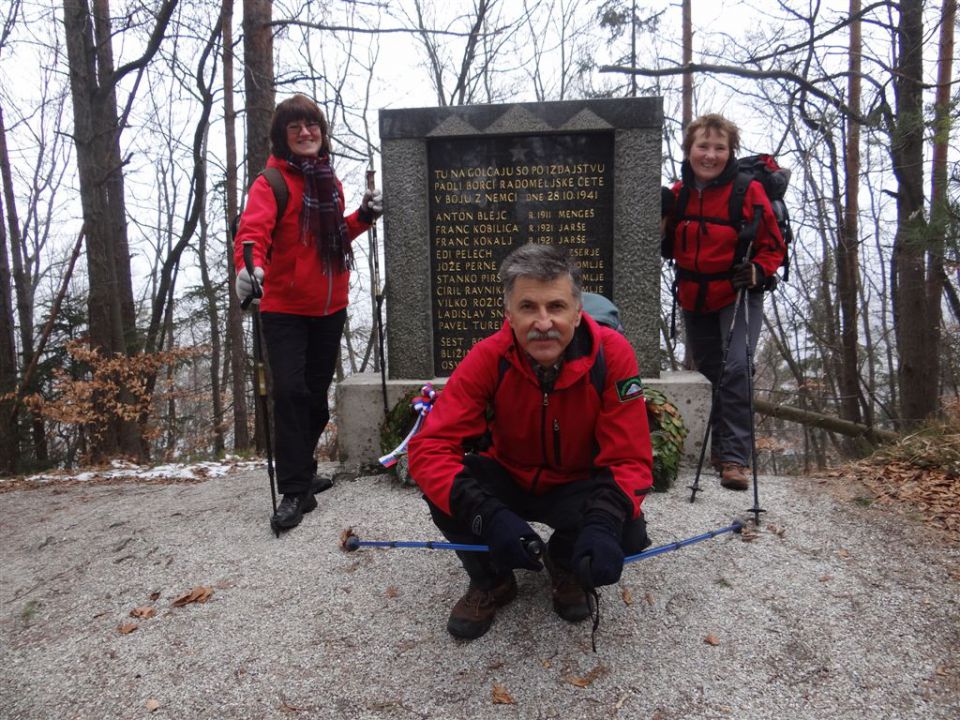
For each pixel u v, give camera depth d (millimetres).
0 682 2246
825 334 10516
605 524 1915
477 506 1964
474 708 2002
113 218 10547
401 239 4047
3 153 11461
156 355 9398
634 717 1938
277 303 3342
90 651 2379
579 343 2098
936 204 5324
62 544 3414
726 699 1996
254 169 7250
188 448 14711
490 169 4016
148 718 2033
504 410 2162
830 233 9133
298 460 3330
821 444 11039
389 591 2633
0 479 5348
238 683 2162
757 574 2652
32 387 8680
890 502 3324
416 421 3787
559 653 2209
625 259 3916
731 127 3537
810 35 6988
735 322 3613
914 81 6637
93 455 8133
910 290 8219
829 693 2012
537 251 1975
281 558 2973
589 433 2188
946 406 6969
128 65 7984
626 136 3846
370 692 2090
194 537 3305
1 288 8492
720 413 3738
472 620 2297
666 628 2322
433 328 4164
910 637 2252
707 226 3646
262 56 7188
